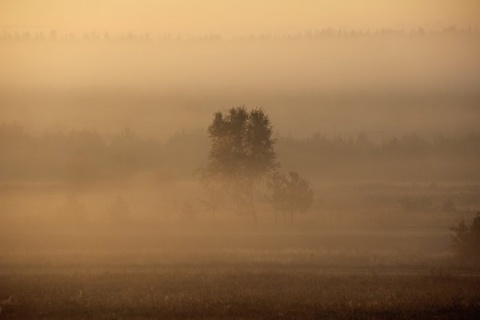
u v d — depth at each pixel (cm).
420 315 8012
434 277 10456
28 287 9806
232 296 8981
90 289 9706
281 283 10062
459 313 8100
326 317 7938
